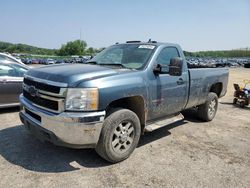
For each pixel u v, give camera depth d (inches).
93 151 165.5
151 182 132.6
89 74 138.7
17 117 238.1
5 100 246.7
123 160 155.3
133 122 154.3
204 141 199.6
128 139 154.5
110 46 211.3
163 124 181.8
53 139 133.1
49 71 145.6
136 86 152.7
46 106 137.3
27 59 2110.0
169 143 190.2
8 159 149.7
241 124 259.4
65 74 135.6
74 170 140.4
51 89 133.1
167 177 138.6
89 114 130.0
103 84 135.6
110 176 135.9
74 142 130.8
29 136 187.0
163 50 183.8
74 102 128.7
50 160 150.8
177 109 199.3
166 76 178.2
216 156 170.9
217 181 137.9
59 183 126.6
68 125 127.8
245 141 205.2
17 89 253.1
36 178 130.3
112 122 141.6
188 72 204.5
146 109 164.6
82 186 125.0
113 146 146.1
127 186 127.5
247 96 354.9
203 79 227.0
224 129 236.1
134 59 175.2
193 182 135.3
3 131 197.2
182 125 240.8
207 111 249.8
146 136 203.5
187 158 164.6
